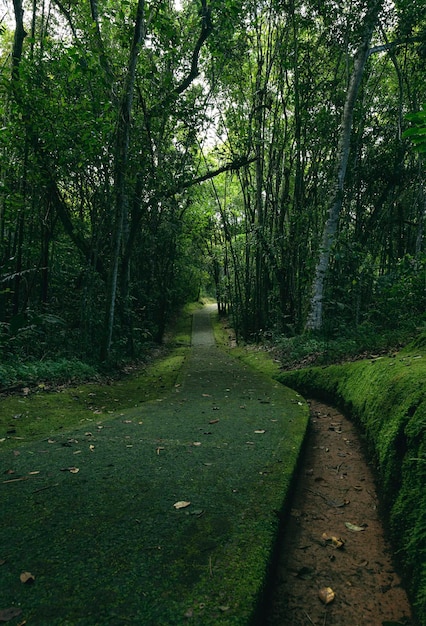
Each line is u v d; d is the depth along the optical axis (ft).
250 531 6.54
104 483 8.28
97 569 5.49
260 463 9.46
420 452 7.21
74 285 33.55
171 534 6.40
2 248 26.48
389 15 26.17
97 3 25.91
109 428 12.33
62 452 10.11
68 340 27.22
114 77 23.32
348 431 13.16
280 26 32.07
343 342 22.41
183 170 29.78
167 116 27.37
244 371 25.53
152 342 45.60
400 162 31.27
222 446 10.64
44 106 21.97
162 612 4.72
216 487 8.18
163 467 9.18
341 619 5.41
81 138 21.88
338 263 29.04
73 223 30.55
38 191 25.57
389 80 36.70
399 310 21.72
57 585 5.16
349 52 28.25
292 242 33.35
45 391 17.12
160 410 14.84
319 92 31.63
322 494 9.13
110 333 25.21
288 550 6.95
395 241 39.50
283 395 17.33
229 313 67.46
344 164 27.14
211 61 32.19
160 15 23.27
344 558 6.73
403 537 6.56
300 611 5.56
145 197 29.86
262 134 35.60
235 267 47.62
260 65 33.99
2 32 23.48
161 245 46.80
